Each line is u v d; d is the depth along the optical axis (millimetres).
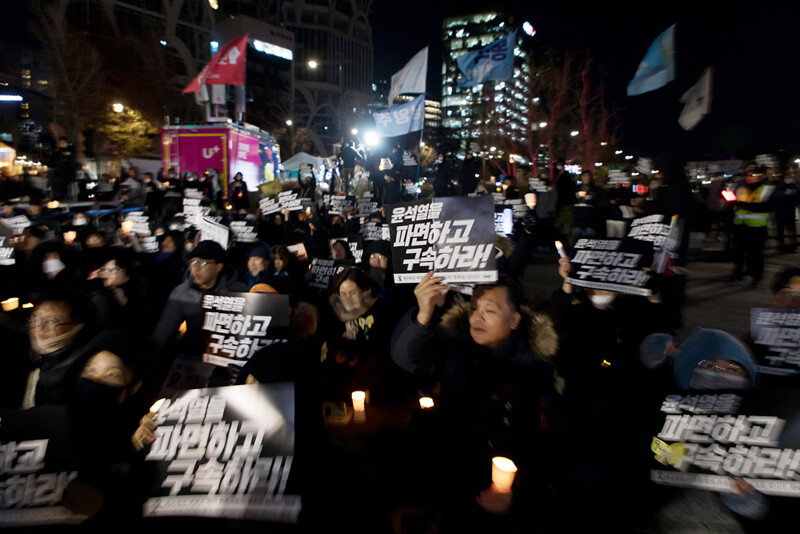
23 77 38688
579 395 3588
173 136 18859
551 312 4207
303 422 2156
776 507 2635
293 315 3623
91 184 12711
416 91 12578
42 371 2840
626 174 12031
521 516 2488
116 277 5031
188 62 69250
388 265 5516
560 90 43438
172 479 2020
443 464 2799
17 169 13648
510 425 2641
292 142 63625
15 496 2010
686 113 9836
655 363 3379
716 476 2590
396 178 19047
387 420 3648
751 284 9992
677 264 6879
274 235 10781
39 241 6727
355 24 120250
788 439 2465
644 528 2930
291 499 1966
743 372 2932
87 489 2031
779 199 13695
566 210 13023
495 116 49500
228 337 3414
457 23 108562
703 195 17844
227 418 2049
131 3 60656
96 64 37969
